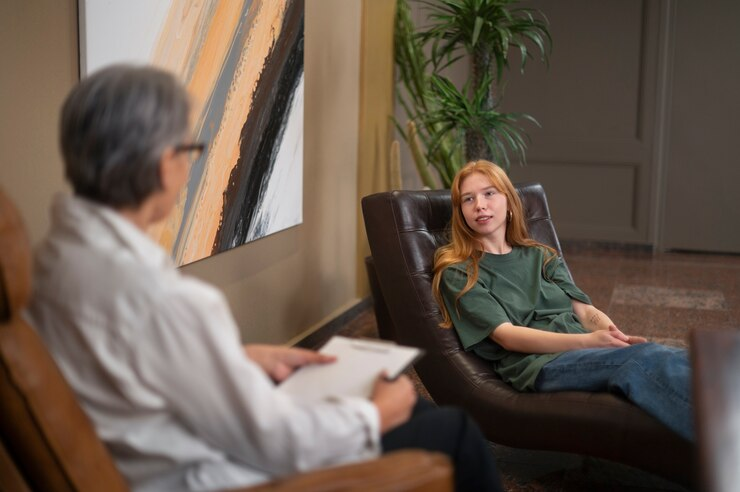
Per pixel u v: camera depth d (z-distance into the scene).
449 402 2.53
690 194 6.59
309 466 1.21
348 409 1.26
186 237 2.65
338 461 1.26
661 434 2.10
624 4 6.50
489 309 2.51
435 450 1.47
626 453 2.17
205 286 1.18
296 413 1.19
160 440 1.17
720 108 6.44
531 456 2.67
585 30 6.60
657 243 6.70
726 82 6.40
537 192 3.09
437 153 4.50
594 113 6.67
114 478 1.13
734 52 6.36
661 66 6.48
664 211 6.66
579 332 2.59
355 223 4.46
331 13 3.84
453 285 2.59
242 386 1.14
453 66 6.33
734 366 1.53
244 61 2.93
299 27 3.40
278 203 3.34
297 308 3.73
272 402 1.17
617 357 2.24
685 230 6.64
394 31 4.68
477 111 4.13
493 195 2.65
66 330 1.15
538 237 3.01
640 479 2.50
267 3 3.08
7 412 1.08
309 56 3.63
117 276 1.13
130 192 1.18
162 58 2.44
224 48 2.79
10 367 1.06
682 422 2.06
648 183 6.63
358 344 1.57
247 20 2.93
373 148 4.53
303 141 3.59
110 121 1.15
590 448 2.22
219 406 1.15
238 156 2.95
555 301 2.66
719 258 6.43
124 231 1.16
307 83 3.63
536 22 4.14
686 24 6.41
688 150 6.55
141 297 1.12
